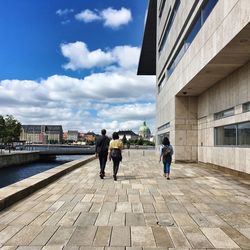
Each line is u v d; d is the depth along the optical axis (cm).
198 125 2244
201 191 1016
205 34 1386
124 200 858
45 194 930
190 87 1934
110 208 758
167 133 2805
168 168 1345
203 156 2084
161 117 3344
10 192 809
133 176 1434
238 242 516
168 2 2669
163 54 3167
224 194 960
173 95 2348
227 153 1577
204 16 1506
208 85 1861
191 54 1684
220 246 497
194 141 2273
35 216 672
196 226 609
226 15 1099
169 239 530
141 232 568
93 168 1805
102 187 1082
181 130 2281
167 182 1230
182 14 2003
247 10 909
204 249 484
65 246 494
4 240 520
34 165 5847
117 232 567
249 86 1293
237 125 1459
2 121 8194
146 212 721
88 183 1176
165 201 849
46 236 541
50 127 17462
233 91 1490
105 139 1329
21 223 619
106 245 500
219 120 1712
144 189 1049
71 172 1563
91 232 566
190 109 2286
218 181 1262
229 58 1269
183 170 1738
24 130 17000
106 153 1327
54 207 759
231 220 654
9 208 743
